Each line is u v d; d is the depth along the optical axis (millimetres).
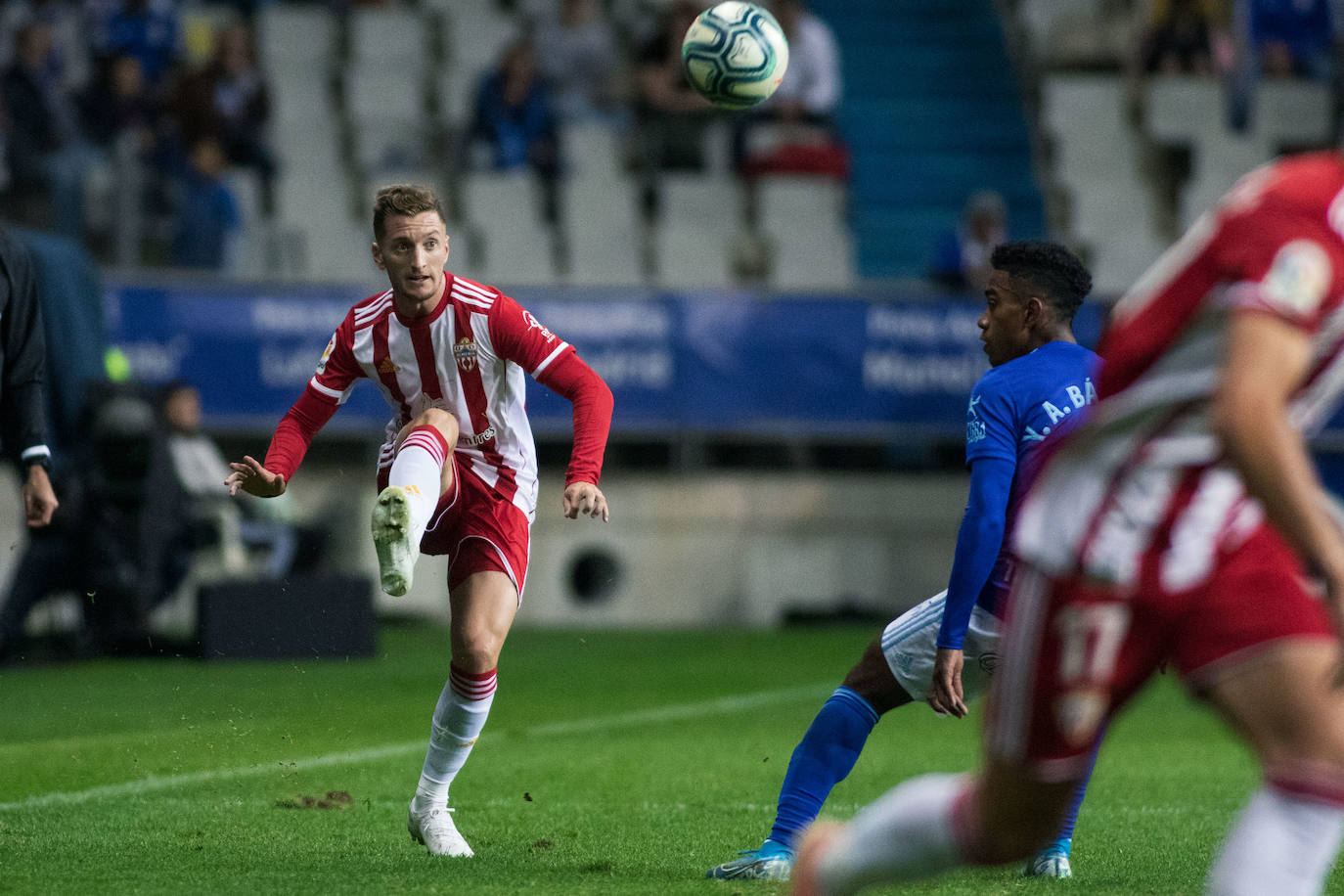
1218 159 63656
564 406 50531
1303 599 9336
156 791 20875
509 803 20250
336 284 48750
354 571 48531
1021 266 14984
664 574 52094
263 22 63062
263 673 35781
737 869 14797
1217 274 9039
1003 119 68125
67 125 50594
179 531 38844
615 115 62000
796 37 60781
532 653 42656
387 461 16781
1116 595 9445
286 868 15289
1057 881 14867
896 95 68750
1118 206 63500
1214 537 9352
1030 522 9695
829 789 15125
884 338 51844
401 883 14344
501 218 56562
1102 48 67750
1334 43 66438
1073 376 14586
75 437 38594
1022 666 9688
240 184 55094
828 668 39625
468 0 65875
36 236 40094
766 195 59250
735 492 52469
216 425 47625
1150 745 27703
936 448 54219
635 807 19891
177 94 54375
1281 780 9141
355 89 61688
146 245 49281
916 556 53688
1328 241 8812
